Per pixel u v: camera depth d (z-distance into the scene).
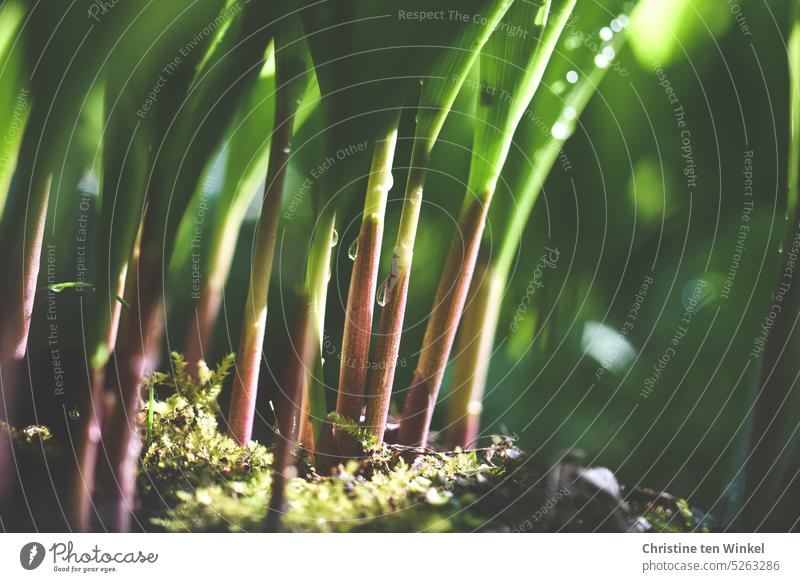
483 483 0.31
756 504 0.31
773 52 0.35
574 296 0.37
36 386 0.32
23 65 0.30
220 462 0.31
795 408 0.31
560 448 0.34
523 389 0.37
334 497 0.30
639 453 0.35
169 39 0.30
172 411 0.32
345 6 0.28
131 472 0.30
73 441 0.30
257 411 0.33
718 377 0.36
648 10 0.35
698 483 0.34
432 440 0.33
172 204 0.30
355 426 0.30
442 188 0.36
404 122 0.32
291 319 0.31
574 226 0.37
